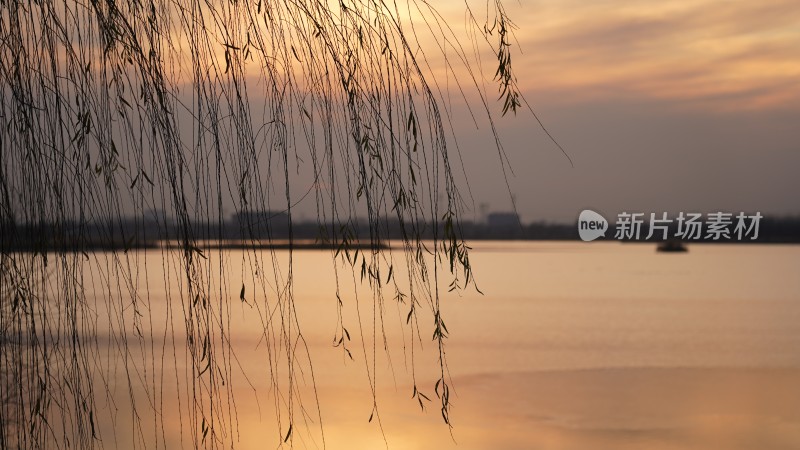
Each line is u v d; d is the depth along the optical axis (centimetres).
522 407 1420
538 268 8588
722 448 1141
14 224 228
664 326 2845
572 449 1123
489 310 3531
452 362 1958
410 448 1105
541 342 2375
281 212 242
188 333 243
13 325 231
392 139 246
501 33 247
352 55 247
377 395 1488
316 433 1145
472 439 1177
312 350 2003
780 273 7494
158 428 959
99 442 243
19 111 228
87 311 239
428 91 246
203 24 240
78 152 233
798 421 1318
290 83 244
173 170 235
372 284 246
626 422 1312
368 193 245
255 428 1112
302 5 245
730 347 2270
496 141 244
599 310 3541
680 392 1574
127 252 238
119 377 1153
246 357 1823
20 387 231
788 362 1978
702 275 7094
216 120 238
